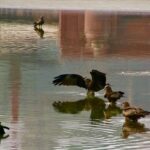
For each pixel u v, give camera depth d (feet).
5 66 109.81
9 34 165.68
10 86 91.50
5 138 64.54
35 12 233.76
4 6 254.88
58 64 114.21
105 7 256.11
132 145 62.39
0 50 131.95
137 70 108.99
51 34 169.78
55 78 91.35
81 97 85.51
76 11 238.07
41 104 81.00
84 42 153.07
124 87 92.94
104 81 86.58
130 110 72.54
